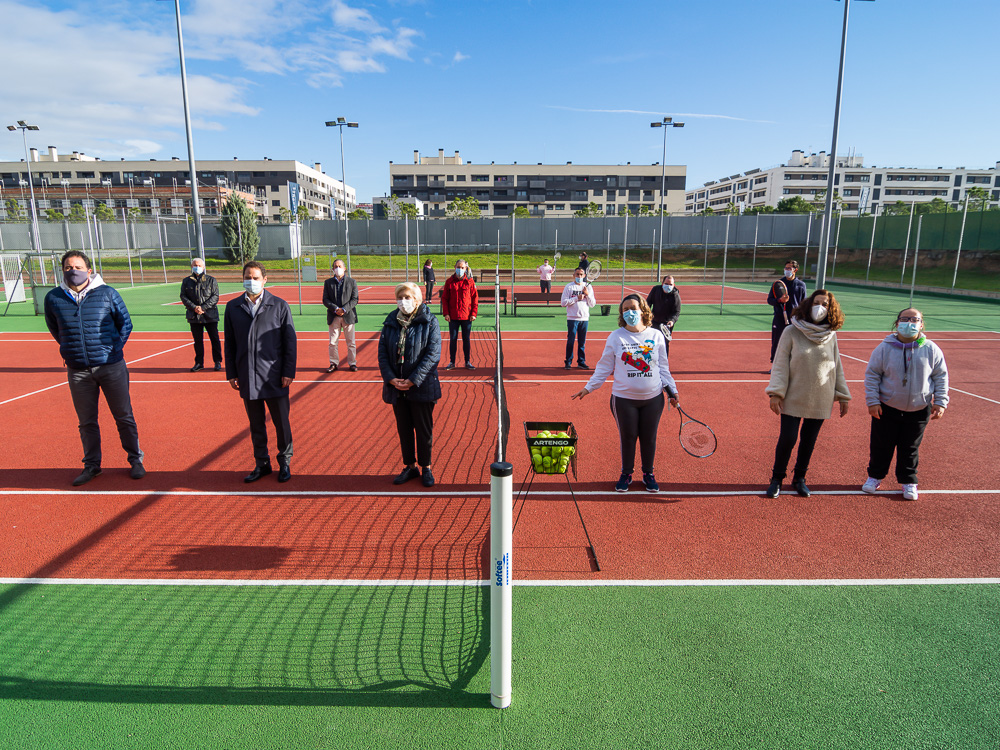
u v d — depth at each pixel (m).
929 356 5.14
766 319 19.45
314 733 2.85
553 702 3.04
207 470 6.17
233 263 43.12
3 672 3.25
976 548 4.61
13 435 7.26
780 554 4.51
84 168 89.38
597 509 5.28
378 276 39.41
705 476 6.05
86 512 5.18
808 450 5.45
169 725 2.90
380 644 3.49
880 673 3.26
